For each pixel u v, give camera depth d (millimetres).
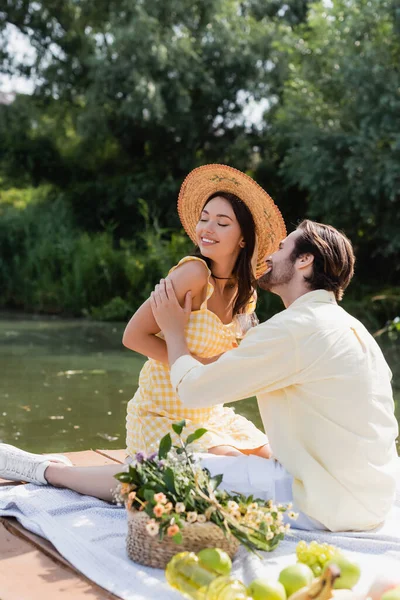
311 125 12211
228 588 1734
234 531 2043
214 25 16000
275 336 2234
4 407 5395
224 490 2230
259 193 2730
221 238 2742
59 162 17547
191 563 1847
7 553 2223
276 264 2438
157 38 15312
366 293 12969
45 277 14492
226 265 2807
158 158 17188
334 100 12727
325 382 2248
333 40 12375
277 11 17578
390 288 13109
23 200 18375
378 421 2301
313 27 13461
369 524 2314
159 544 2047
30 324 12102
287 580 1837
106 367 7348
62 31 17484
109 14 16859
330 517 2264
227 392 2258
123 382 6480
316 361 2232
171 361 2496
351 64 11266
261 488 2328
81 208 16844
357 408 2256
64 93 17578
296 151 12938
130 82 15344
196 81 15633
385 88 10977
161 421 2695
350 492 2260
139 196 16266
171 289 2588
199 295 2682
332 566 1669
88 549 2156
